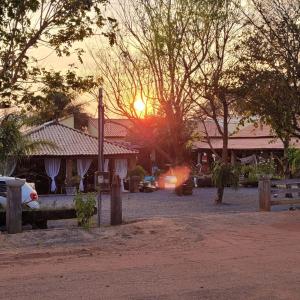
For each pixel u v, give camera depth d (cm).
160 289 666
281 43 1619
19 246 981
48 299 620
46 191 3528
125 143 4803
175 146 3228
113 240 1045
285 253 914
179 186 3155
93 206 1236
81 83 1183
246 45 1888
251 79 1689
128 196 3111
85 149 3588
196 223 1239
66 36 1131
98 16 1141
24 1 1041
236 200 2697
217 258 872
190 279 722
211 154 4828
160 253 920
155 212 2081
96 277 734
